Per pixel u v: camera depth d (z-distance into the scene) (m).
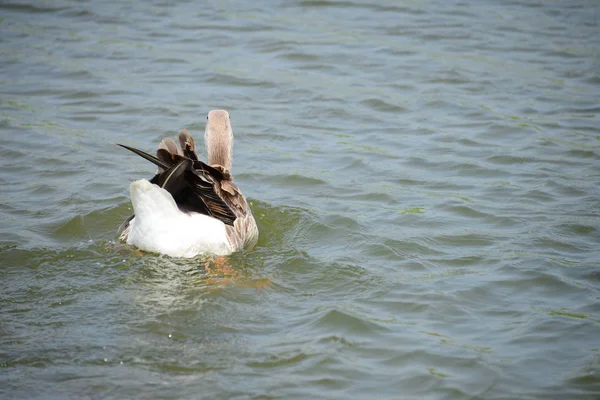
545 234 14.04
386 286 12.16
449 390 9.45
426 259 13.20
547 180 16.61
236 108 20.66
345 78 22.64
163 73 22.88
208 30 26.20
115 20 27.02
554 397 9.32
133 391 9.24
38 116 19.86
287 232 14.48
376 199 15.86
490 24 26.98
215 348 10.20
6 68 22.75
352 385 9.53
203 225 13.02
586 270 12.68
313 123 19.91
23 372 9.53
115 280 12.09
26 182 16.22
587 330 10.84
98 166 17.14
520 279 12.39
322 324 10.90
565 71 23.17
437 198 15.89
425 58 24.06
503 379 9.68
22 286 11.76
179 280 12.19
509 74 22.97
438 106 20.91
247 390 9.34
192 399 9.13
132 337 10.40
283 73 22.94
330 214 14.99
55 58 23.66
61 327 10.59
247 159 17.83
